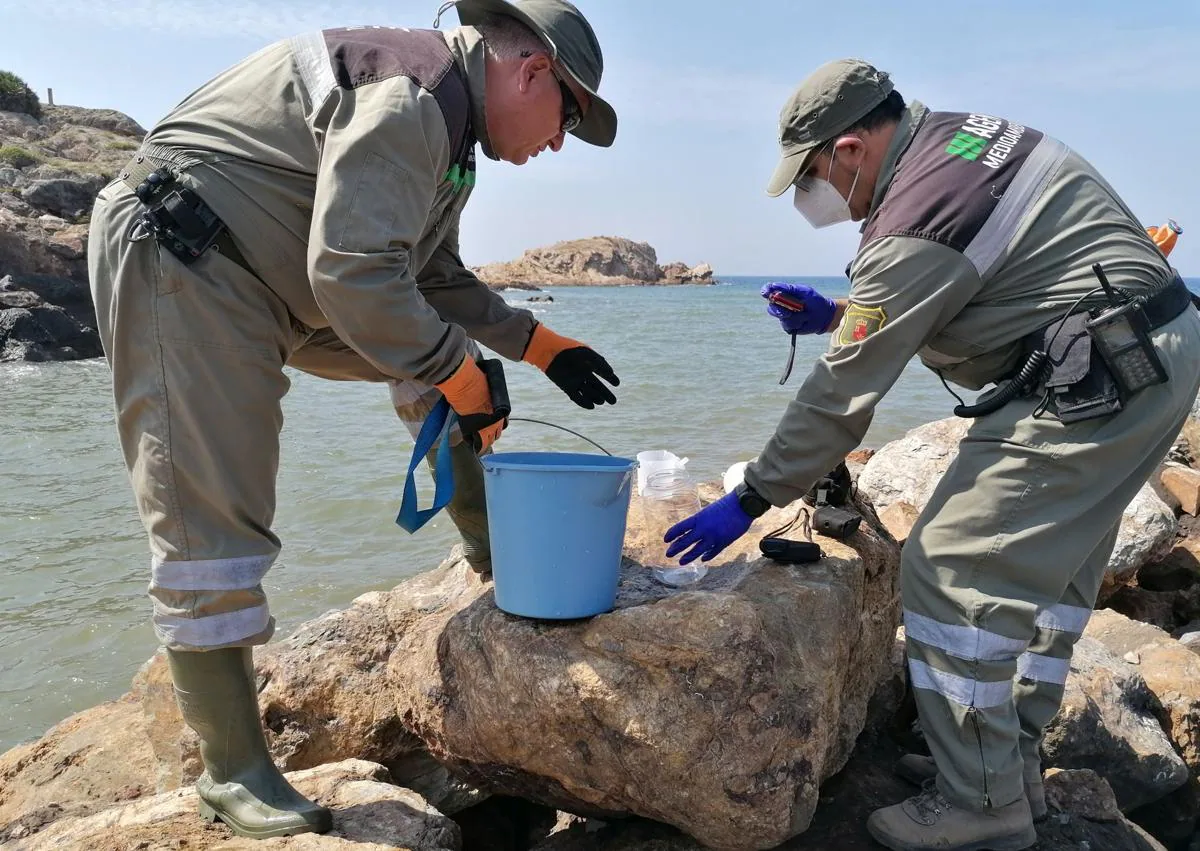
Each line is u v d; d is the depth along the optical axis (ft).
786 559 9.52
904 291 8.31
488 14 8.61
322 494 27.45
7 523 25.98
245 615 8.22
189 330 7.88
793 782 7.93
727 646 8.00
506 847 10.65
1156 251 8.61
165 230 7.77
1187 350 8.24
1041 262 8.29
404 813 8.52
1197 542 18.60
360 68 7.94
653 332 98.94
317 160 8.11
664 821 8.45
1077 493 8.23
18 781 12.80
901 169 8.73
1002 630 8.36
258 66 8.31
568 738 8.27
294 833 8.15
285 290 8.37
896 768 10.24
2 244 83.05
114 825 8.72
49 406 49.03
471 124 8.58
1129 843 9.53
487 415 8.29
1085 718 11.02
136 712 13.91
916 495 18.97
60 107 167.22
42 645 18.61
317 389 50.03
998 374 8.79
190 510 8.06
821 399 8.54
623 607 8.78
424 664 9.22
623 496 8.38
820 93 8.95
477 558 11.00
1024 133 8.75
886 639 10.55
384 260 7.61
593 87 8.73
